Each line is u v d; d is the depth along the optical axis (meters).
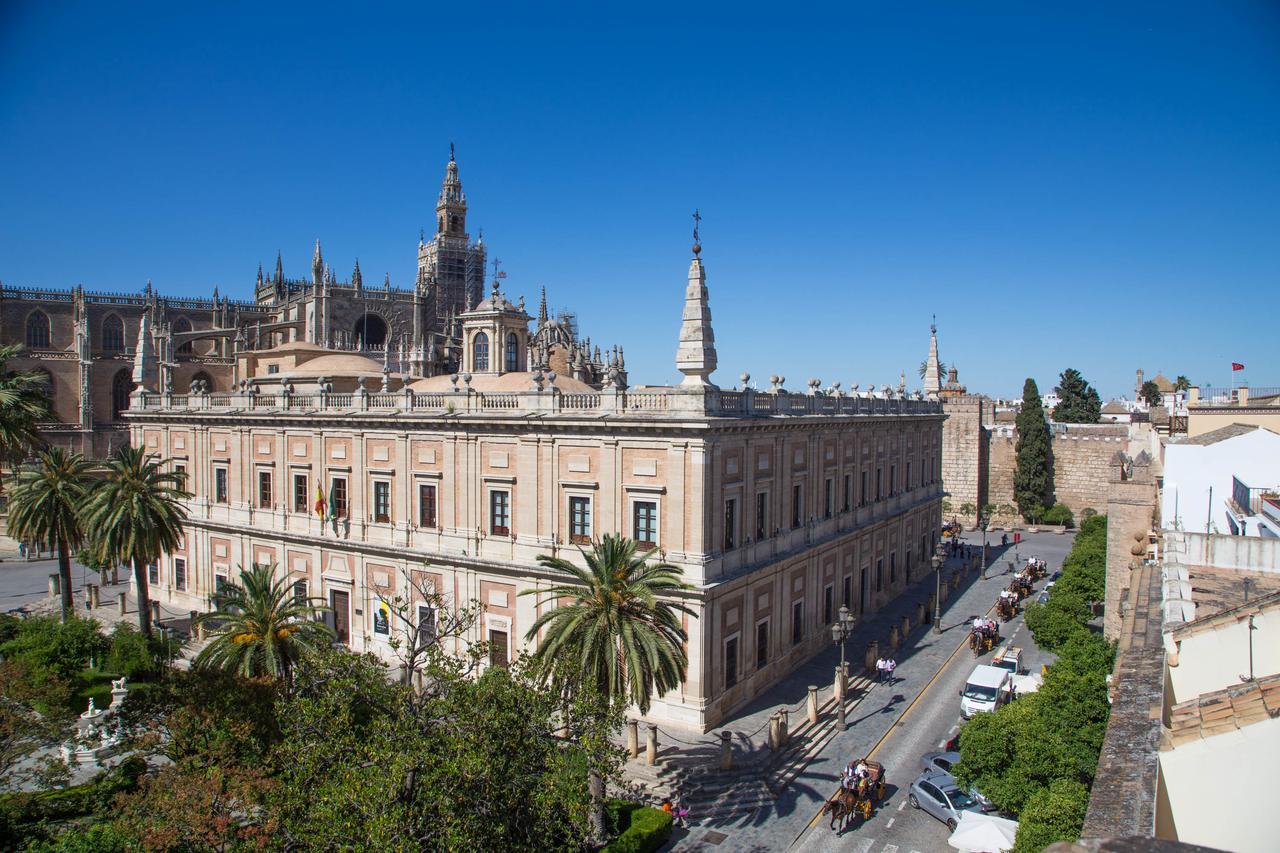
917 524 70.75
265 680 31.62
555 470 41.59
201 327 118.62
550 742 23.89
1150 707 13.26
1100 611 55.59
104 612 58.97
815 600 49.78
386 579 48.44
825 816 31.39
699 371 37.31
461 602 44.97
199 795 22.64
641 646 30.02
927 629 56.22
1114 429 98.50
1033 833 22.80
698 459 37.19
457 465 45.16
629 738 34.53
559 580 41.00
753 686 41.84
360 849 18.95
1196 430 51.44
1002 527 101.62
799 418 45.59
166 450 62.53
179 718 27.66
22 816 27.92
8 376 44.47
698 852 28.83
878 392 69.50
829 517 51.91
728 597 39.47
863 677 45.72
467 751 21.05
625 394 39.50
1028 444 99.56
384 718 22.48
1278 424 48.59
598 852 26.84
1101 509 98.62
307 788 21.91
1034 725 27.67
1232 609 16.19
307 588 52.06
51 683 32.75
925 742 37.91
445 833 19.56
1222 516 39.69
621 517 39.66
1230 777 11.45
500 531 43.94
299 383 62.75
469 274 144.75
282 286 138.00
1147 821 9.30
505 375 56.12
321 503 51.28
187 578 60.66
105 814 27.30
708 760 34.50
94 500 45.72
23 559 84.06
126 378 106.62
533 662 26.16
